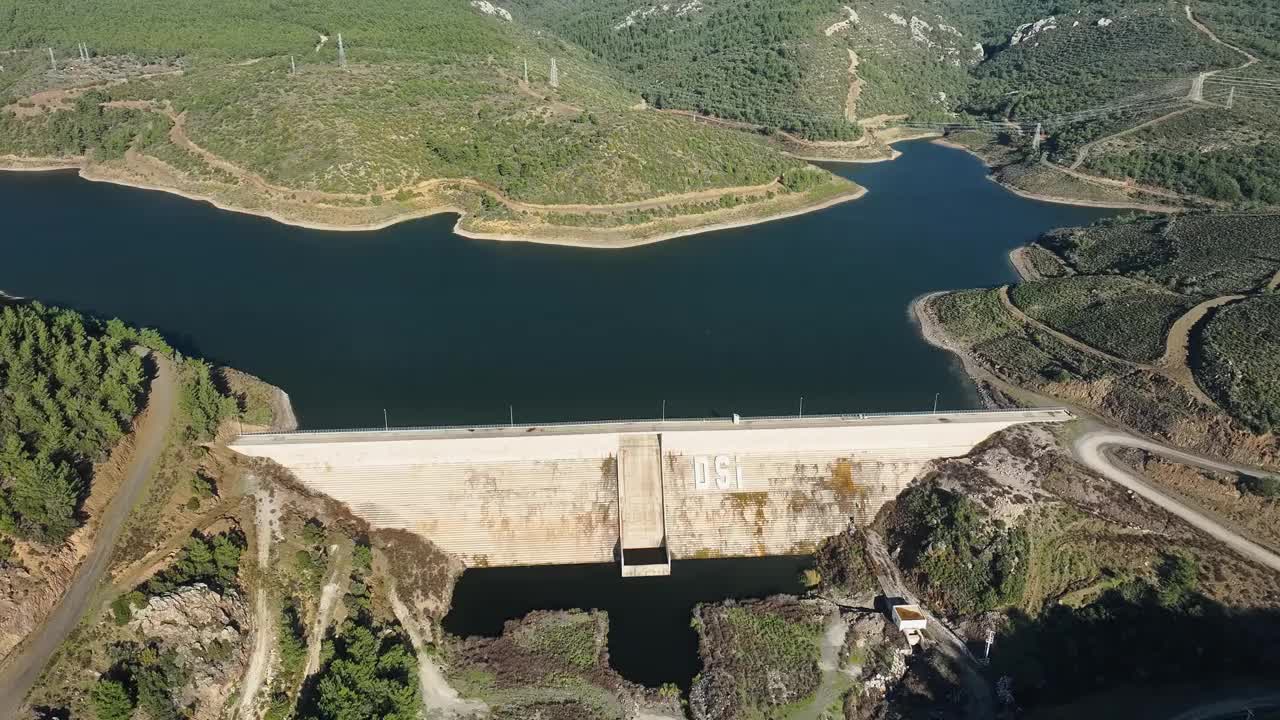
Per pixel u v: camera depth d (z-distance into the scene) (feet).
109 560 342.85
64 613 321.11
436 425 475.31
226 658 330.95
